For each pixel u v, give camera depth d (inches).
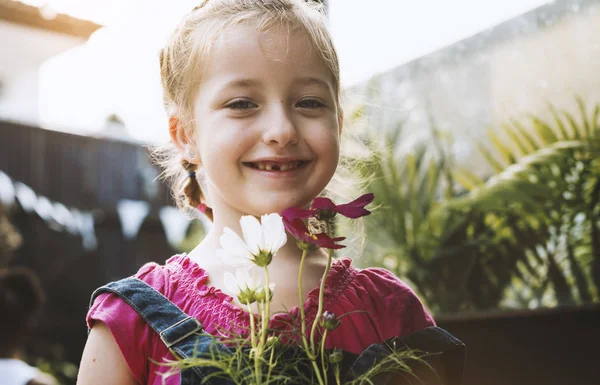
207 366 34.6
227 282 32.5
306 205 39.6
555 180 101.7
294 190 38.3
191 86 41.2
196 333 36.6
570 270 101.3
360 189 66.6
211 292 38.8
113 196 247.3
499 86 116.7
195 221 237.1
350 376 35.6
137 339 37.5
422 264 111.6
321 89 39.5
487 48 118.2
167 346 36.1
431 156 121.5
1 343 88.3
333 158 39.4
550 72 110.2
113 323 37.7
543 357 93.2
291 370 34.6
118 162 250.2
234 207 39.8
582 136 104.1
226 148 38.1
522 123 113.5
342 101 56.4
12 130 235.5
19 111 282.2
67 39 254.8
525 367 94.0
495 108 117.2
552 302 102.7
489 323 96.8
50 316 230.2
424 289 111.4
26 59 277.6
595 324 89.5
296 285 39.6
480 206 105.7
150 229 247.1
